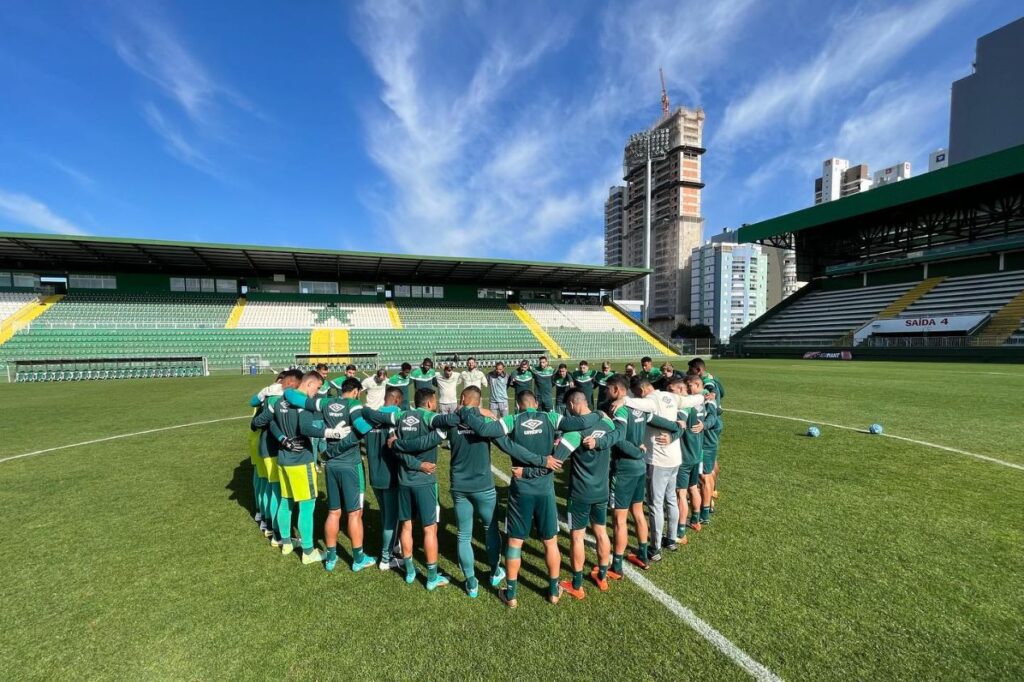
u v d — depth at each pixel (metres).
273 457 4.55
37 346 27.73
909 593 3.61
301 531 4.28
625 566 4.14
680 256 105.88
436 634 3.20
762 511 5.31
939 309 36.72
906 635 3.12
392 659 2.95
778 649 3.00
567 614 3.43
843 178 116.19
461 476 3.69
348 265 37.28
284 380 4.64
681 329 84.69
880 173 106.44
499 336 41.25
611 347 43.56
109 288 34.25
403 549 3.90
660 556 4.25
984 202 36.22
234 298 36.97
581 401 3.65
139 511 5.48
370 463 4.05
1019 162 30.12
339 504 4.22
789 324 45.69
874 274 45.09
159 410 13.12
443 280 44.91
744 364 32.06
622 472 3.94
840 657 2.92
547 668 2.85
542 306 47.44
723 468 6.95
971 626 3.21
